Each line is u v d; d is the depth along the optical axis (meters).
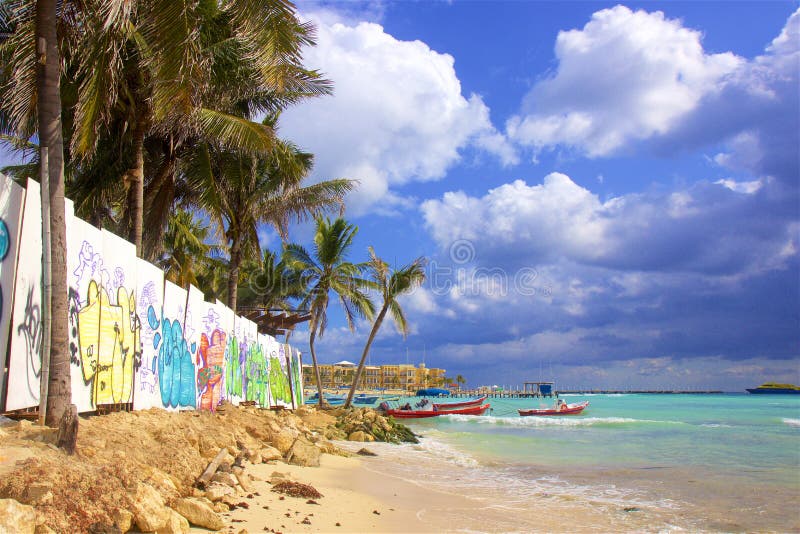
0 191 7.16
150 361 11.87
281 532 6.73
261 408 22.53
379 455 19.61
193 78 9.87
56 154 7.61
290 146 22.66
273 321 31.91
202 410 14.53
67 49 9.41
